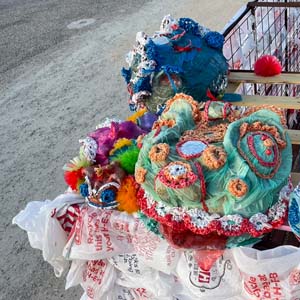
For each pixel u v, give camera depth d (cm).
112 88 449
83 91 452
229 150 135
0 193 326
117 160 154
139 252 160
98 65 499
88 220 159
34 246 168
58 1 703
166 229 142
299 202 136
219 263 152
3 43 580
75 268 176
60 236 164
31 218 163
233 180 129
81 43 556
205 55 183
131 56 187
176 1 640
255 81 211
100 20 614
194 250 145
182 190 130
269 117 145
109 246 162
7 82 491
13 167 353
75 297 240
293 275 146
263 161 133
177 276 163
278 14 307
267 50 297
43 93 459
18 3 713
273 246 174
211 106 157
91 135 165
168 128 148
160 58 177
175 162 134
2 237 286
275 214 137
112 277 173
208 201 133
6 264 268
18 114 428
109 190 150
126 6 650
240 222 134
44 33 595
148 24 581
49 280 253
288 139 144
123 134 165
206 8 600
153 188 138
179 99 161
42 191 323
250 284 150
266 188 132
